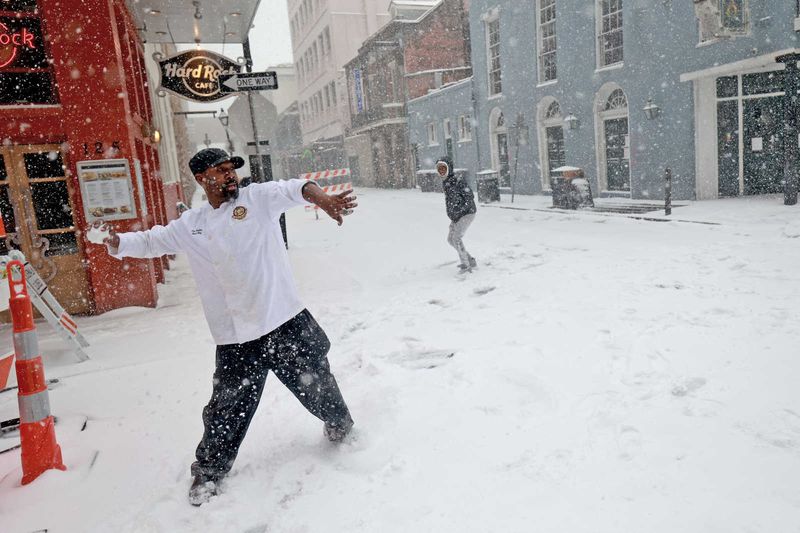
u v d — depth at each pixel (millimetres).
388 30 30953
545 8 18266
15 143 6820
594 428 2965
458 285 7039
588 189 14086
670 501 2291
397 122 31531
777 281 5543
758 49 11391
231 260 2658
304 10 48906
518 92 19969
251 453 3148
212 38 11555
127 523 2590
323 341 2932
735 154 13016
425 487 2588
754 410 2977
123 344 5691
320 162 51719
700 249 7645
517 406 3326
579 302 5551
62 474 2975
